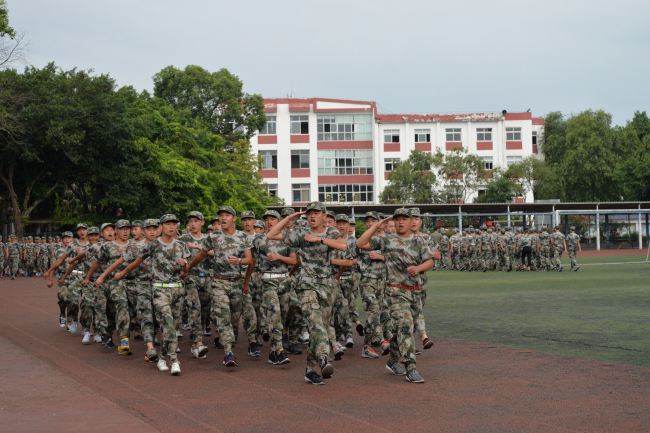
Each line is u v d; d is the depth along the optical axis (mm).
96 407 7773
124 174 40812
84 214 43219
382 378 9195
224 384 9039
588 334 12578
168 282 10055
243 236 10602
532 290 21984
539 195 75188
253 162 61281
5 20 35594
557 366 9680
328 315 9070
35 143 38750
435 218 57750
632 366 9594
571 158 71125
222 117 62250
